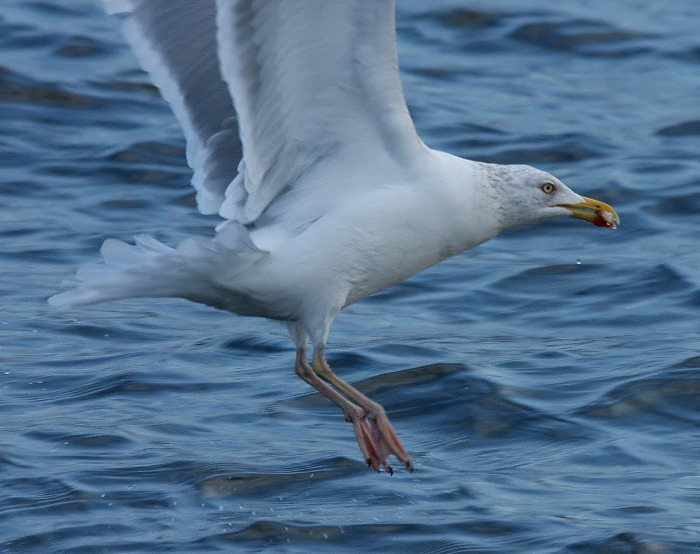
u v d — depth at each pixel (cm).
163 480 1121
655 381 1267
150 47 1070
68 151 1942
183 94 1083
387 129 996
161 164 1911
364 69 969
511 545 1007
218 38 969
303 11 948
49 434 1202
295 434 1214
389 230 1005
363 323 1480
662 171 1869
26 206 1788
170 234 1703
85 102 2086
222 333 1452
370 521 1049
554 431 1206
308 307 1020
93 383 1317
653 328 1435
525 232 1728
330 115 997
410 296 1556
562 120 2075
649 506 1058
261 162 1012
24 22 2334
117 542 1025
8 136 1977
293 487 1112
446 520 1046
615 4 2577
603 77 2289
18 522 1055
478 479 1119
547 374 1312
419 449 1192
